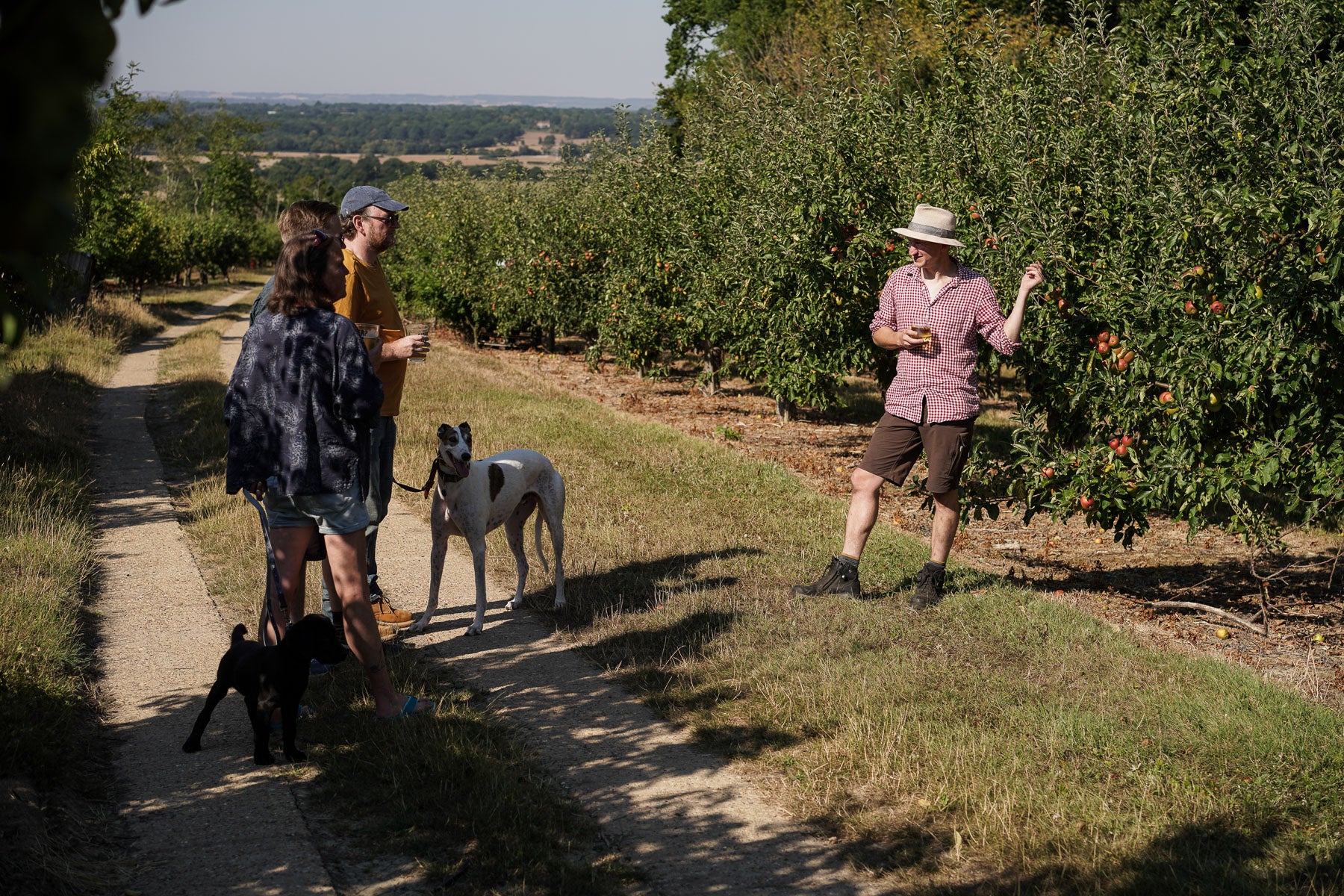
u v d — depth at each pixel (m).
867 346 11.24
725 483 9.73
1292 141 6.09
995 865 3.41
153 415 13.16
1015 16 19.61
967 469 6.44
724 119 14.87
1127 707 4.65
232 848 3.37
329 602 5.04
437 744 4.08
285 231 4.80
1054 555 8.14
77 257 25.70
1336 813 3.68
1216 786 3.88
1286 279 5.65
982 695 4.77
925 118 10.80
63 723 4.07
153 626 5.58
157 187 79.12
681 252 15.26
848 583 6.25
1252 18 6.48
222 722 4.39
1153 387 6.37
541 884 3.27
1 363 1.09
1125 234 7.10
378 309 5.19
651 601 6.20
